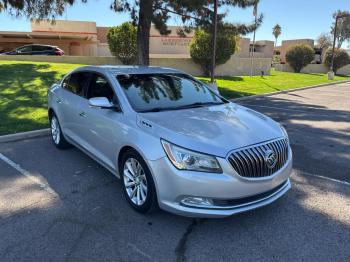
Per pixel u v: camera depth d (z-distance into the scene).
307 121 9.66
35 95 10.86
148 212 3.83
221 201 3.38
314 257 3.21
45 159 5.73
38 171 5.20
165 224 3.73
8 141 6.75
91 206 4.13
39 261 3.10
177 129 3.63
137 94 4.50
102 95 4.80
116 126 4.16
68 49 39.91
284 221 3.84
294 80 25.45
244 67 26.83
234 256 3.22
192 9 13.73
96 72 5.15
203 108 4.50
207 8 14.02
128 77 4.80
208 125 3.80
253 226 3.72
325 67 40.72
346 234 3.59
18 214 3.92
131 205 4.05
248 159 3.42
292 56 38.16
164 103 4.52
